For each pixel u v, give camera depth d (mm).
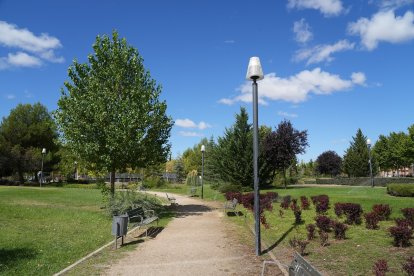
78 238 11602
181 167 74938
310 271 4906
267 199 19547
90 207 21688
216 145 40719
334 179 47156
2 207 18828
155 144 19719
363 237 10172
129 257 9102
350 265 7641
